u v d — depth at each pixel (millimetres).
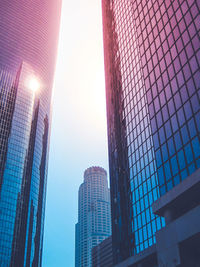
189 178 36844
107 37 127438
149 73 63625
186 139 48000
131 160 86250
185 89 50906
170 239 35125
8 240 165500
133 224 78188
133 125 88938
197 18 51500
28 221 180250
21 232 173750
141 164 80000
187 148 47312
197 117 46500
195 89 48312
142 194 76562
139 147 82875
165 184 51125
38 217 193500
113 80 112625
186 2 55562
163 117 55531
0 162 180500
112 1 126625
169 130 52938
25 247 173000
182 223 33938
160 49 61344
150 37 66438
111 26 123750
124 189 88000
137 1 76562
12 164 184625
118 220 88062
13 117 198625
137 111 87938
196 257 34469
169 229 35625
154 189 71500
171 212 39875
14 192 178375
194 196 37438
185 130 48688
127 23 106938
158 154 54812
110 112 111688
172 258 34250
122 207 86938
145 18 70688
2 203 170375
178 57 54812
